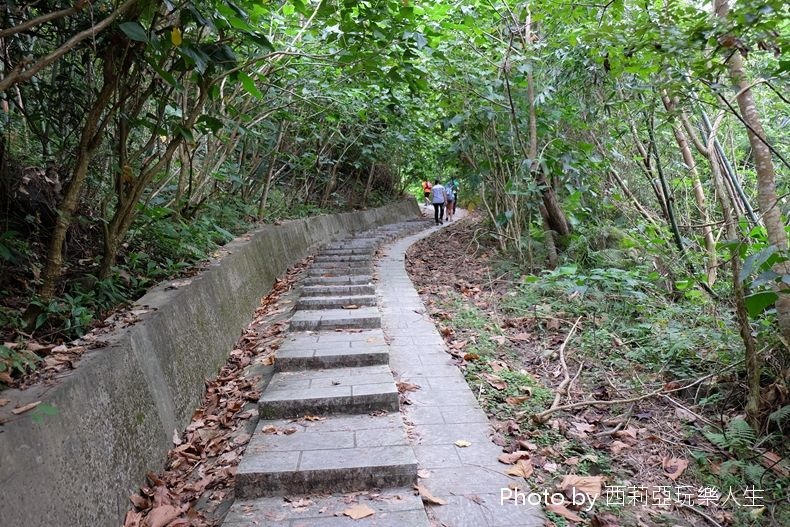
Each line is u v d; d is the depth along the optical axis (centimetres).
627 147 648
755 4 253
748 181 552
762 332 346
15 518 157
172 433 290
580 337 438
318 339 423
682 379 372
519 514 230
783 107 519
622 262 585
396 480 249
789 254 256
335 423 300
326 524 219
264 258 628
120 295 338
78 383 210
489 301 561
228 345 426
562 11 449
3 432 166
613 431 313
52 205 358
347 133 1051
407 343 434
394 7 377
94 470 206
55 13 229
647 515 246
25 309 288
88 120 293
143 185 347
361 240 972
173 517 231
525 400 341
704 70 321
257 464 250
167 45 280
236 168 698
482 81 638
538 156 610
